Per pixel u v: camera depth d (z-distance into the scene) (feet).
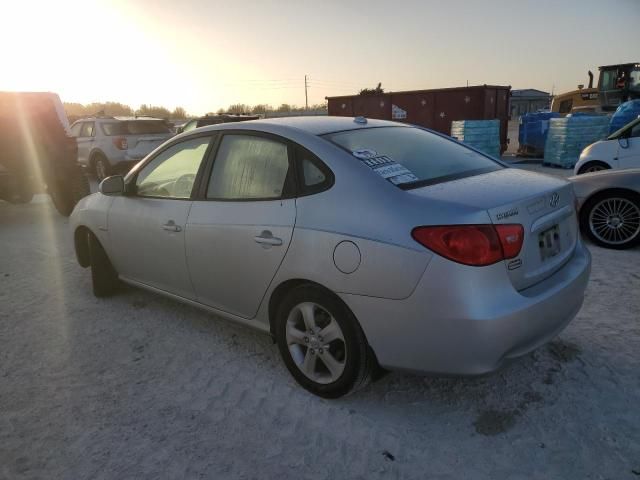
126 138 43.80
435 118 54.90
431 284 7.74
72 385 10.69
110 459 8.44
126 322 13.65
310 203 9.17
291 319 9.86
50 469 8.27
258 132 10.53
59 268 18.69
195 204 11.32
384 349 8.50
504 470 7.87
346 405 9.64
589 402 9.36
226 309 11.30
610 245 18.08
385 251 8.06
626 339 11.48
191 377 10.84
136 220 12.81
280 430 9.02
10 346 12.51
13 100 26.86
